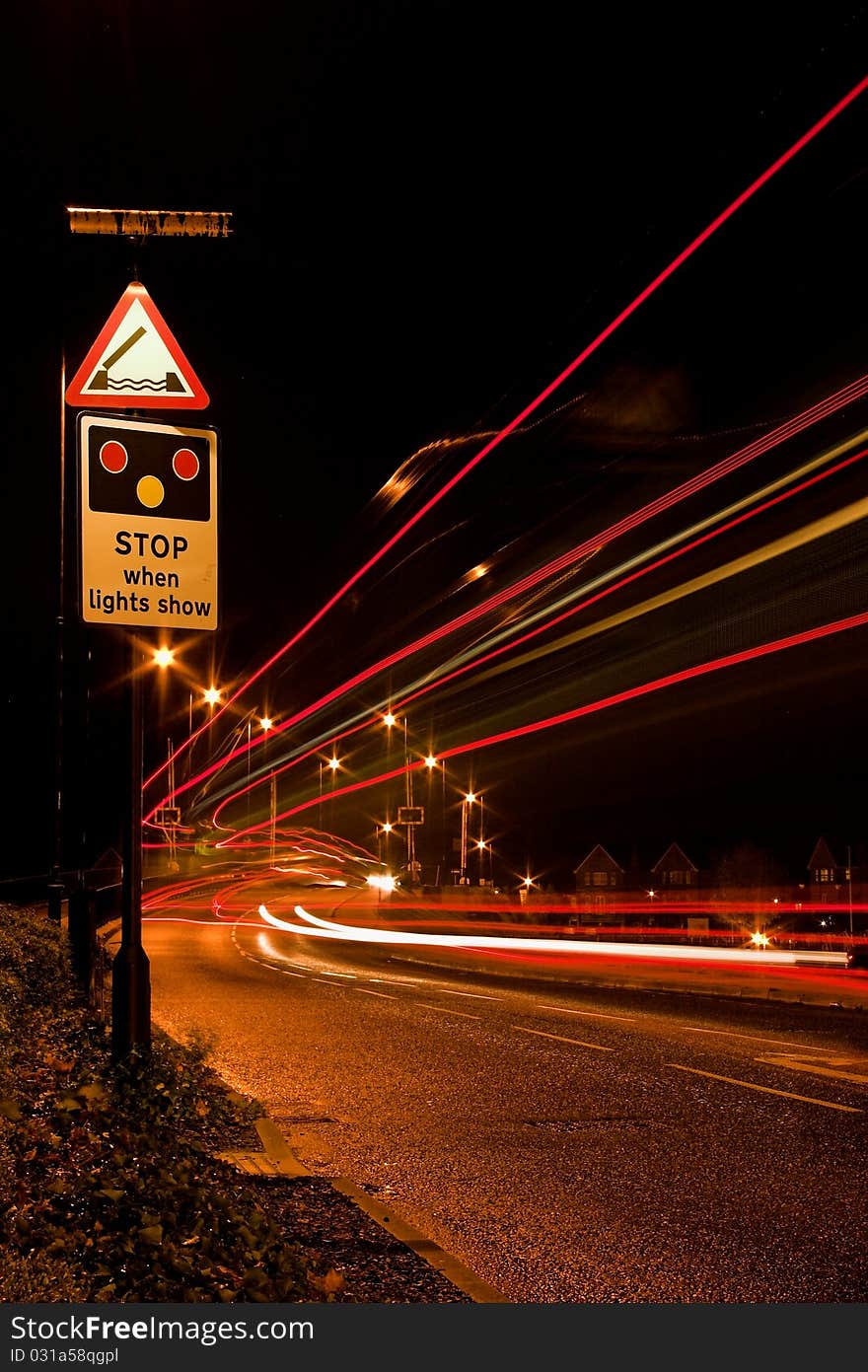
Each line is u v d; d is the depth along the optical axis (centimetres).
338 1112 1063
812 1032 1605
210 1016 1758
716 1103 1098
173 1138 770
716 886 8288
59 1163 647
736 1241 681
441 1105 1094
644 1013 1839
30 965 1434
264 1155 834
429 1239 679
